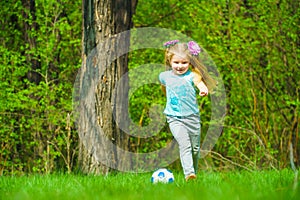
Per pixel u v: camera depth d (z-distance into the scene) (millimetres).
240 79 27109
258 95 27500
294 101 25734
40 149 26891
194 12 27047
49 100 25406
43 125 26641
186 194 7930
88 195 8656
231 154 28453
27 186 11711
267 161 26688
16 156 28125
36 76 28344
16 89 26297
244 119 27859
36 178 14727
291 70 27047
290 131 27406
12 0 28172
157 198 7840
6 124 26844
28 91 24750
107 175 17156
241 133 28031
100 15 19312
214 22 26438
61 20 25656
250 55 26484
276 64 27047
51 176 16812
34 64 28219
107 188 9977
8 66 25438
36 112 25828
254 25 26234
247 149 28562
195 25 28547
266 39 26750
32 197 8867
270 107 27703
